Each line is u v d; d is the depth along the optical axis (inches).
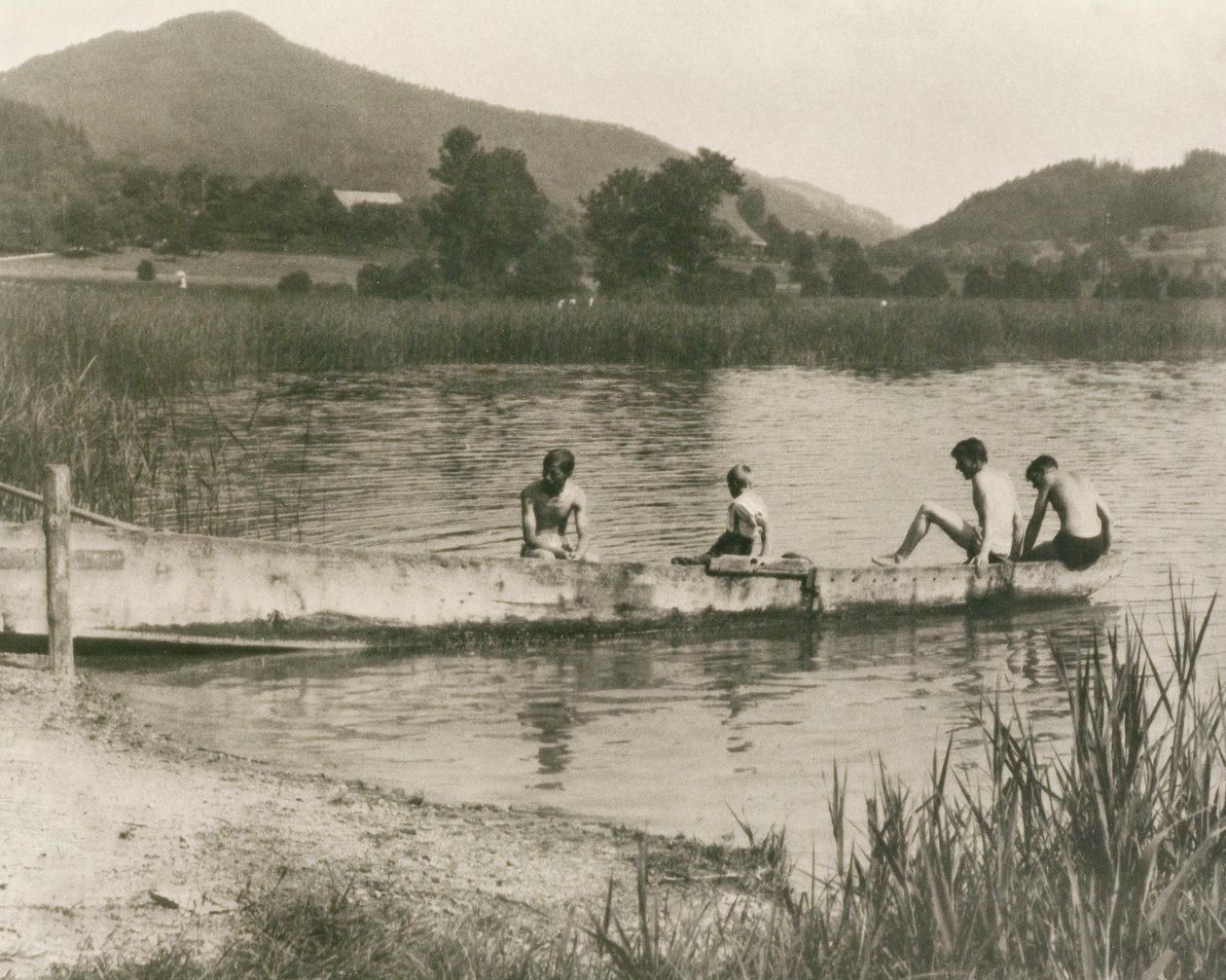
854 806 359.3
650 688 485.7
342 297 3122.5
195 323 1631.4
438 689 484.4
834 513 824.3
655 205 3885.3
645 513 810.2
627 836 335.0
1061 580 625.9
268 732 427.5
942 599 605.0
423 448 1080.2
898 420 1322.6
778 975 228.2
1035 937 239.6
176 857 299.9
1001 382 1793.8
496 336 2055.9
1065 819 288.2
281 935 259.1
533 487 596.4
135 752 386.0
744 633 575.2
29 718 408.8
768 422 1299.2
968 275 4377.5
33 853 294.7
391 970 247.1
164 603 517.3
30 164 7194.9
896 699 472.4
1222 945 233.1
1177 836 263.4
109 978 232.1
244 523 751.1
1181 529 780.0
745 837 336.5
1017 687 488.7
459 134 4461.1
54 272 4997.5
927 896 242.8
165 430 1115.3
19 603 498.0
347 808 348.2
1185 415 1392.7
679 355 2101.4
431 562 542.3
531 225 4453.7
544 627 555.8
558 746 416.2
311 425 1208.2
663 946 262.4
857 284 4596.5
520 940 264.4
